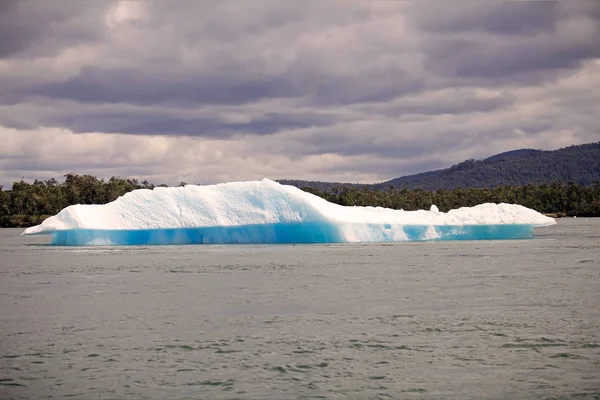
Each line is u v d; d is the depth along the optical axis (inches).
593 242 3590.1
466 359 970.1
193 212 3238.2
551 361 957.2
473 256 2642.7
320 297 1542.8
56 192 7672.2
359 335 1122.7
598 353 996.6
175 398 815.7
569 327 1173.1
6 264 2481.5
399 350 1022.4
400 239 3481.8
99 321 1262.3
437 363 951.0
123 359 980.6
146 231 3312.0
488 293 1579.7
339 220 3257.9
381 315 1300.4
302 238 3284.9
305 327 1191.6
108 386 858.1
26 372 917.8
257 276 1977.1
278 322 1238.9
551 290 1624.0
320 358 979.9
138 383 869.8
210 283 1818.4
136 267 2288.4
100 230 3223.4
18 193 7731.3
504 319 1247.5
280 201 3253.0
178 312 1353.3
